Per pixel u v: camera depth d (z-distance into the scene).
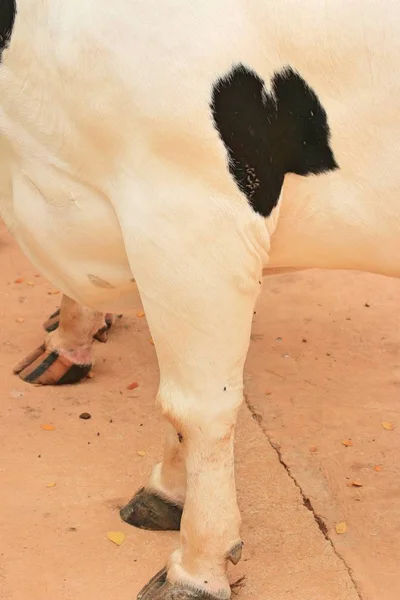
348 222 3.62
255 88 3.40
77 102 3.59
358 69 3.32
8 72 3.77
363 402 6.06
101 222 3.89
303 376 6.36
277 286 7.70
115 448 5.46
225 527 4.06
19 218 4.16
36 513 4.86
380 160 3.45
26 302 7.25
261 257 3.71
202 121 3.42
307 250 3.83
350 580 4.45
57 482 5.13
